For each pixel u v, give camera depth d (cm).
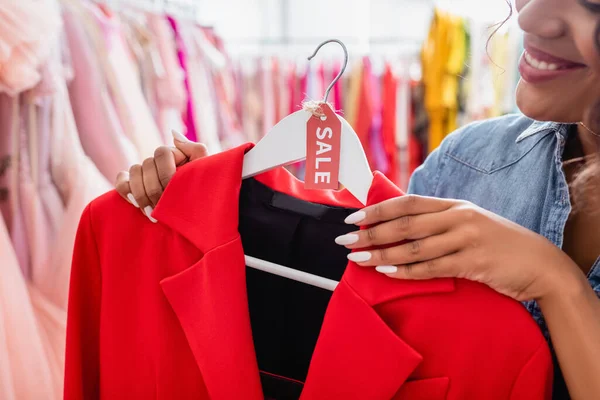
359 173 55
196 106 151
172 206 61
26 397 92
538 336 51
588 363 47
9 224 94
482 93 177
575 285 48
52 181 100
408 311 55
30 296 97
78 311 66
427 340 55
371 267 56
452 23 181
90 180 104
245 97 198
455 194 80
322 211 64
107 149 111
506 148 75
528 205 69
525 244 49
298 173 192
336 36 250
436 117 189
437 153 86
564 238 66
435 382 54
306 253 65
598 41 43
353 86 196
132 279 65
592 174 59
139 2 138
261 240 67
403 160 197
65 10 108
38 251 97
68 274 101
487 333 52
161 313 63
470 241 49
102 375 66
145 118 123
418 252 50
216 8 219
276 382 68
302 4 249
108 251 65
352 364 56
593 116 49
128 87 121
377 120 196
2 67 86
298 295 68
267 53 206
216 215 60
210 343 59
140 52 131
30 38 89
